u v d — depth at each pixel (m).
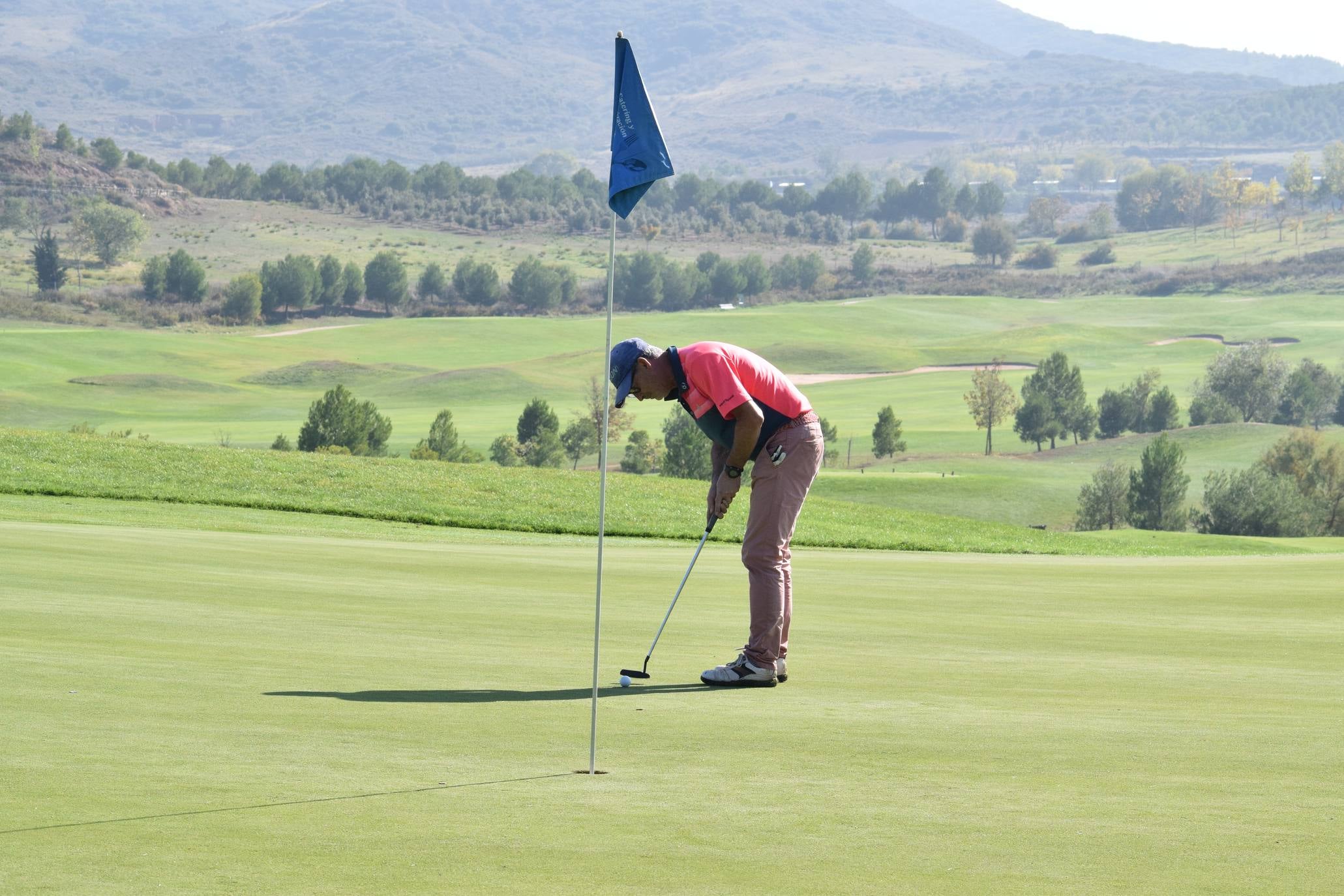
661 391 14.41
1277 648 18.28
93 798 7.73
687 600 24.00
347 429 186.25
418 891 6.05
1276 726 11.24
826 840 7.15
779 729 10.86
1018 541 70.25
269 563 28.09
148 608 18.34
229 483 64.12
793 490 13.96
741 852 6.88
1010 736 10.64
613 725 10.91
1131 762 9.55
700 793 8.35
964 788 8.59
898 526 70.56
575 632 18.25
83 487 58.69
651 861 6.67
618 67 11.65
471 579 26.88
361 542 38.53
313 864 6.48
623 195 11.34
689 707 12.01
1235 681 14.62
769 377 14.16
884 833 7.33
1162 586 30.91
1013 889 6.19
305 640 15.89
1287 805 8.11
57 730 9.70
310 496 62.56
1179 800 8.23
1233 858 6.79
